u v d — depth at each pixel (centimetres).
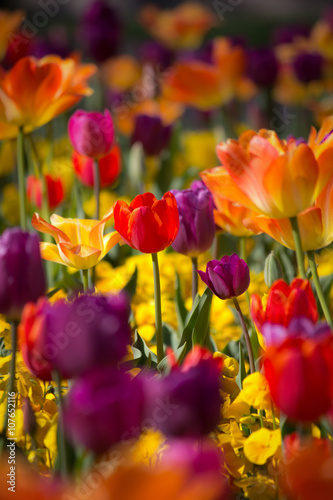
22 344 146
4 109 200
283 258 197
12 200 296
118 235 172
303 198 162
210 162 377
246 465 157
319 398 140
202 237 179
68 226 174
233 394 166
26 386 163
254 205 165
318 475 136
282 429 152
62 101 202
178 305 188
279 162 160
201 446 142
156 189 286
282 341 143
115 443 139
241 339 180
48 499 117
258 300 154
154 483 112
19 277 151
